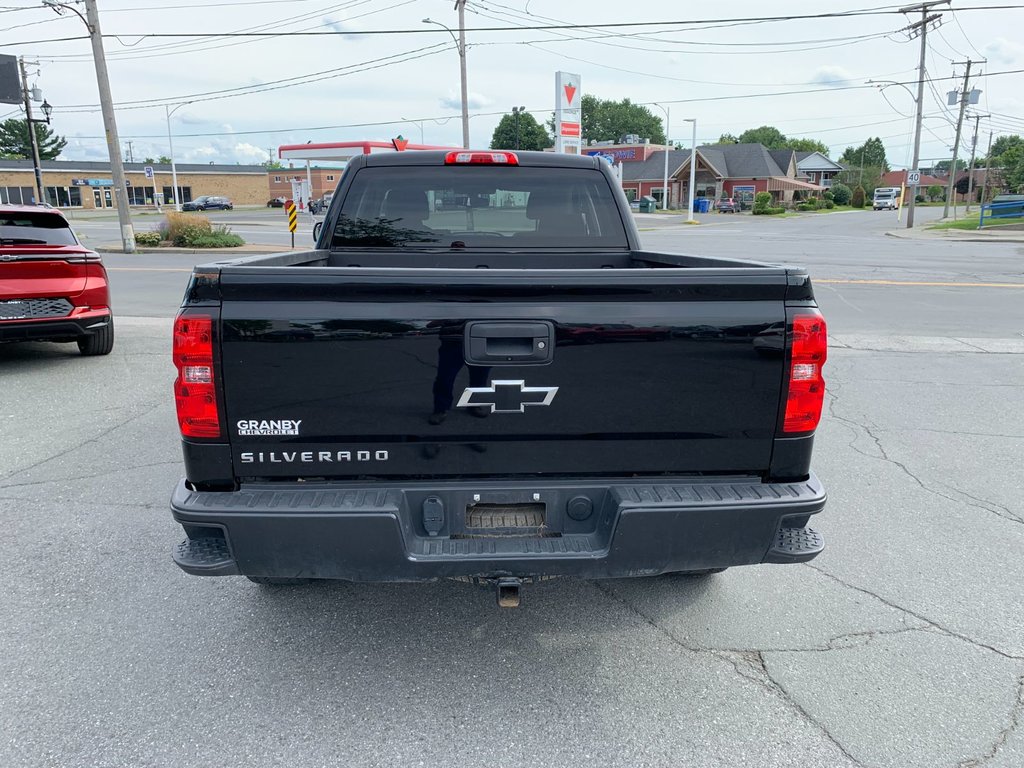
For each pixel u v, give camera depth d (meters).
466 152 4.38
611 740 2.70
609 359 2.61
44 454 5.57
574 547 2.67
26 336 7.80
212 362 2.53
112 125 24.86
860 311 12.55
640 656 3.21
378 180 4.41
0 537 4.27
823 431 6.26
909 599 3.68
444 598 3.69
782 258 22.69
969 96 61.56
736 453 2.73
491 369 2.59
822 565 4.02
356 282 2.50
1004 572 3.95
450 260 4.54
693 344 2.62
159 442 5.84
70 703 2.88
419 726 2.76
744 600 3.68
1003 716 2.82
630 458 2.70
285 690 2.97
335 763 2.57
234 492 2.64
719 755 2.63
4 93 24.28
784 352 2.65
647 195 84.44
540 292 2.56
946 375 8.17
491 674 3.08
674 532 2.64
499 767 2.56
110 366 8.36
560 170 4.48
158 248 25.98
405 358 2.57
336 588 3.78
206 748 2.64
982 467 5.46
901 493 4.99
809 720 2.80
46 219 8.17
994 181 96.62
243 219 50.16
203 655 3.20
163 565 3.97
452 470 2.67
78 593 3.69
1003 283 16.44
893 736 2.72
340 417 2.59
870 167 109.50
